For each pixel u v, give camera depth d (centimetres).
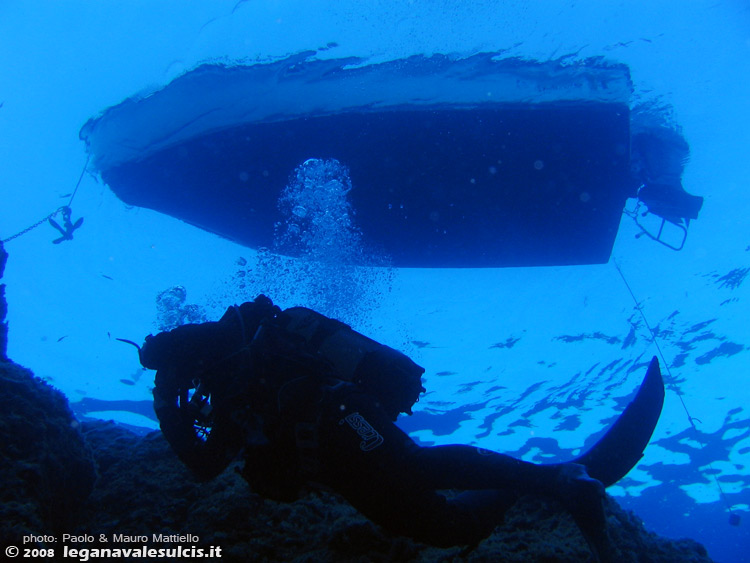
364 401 152
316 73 712
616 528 235
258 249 908
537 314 1026
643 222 950
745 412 1076
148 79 782
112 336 1026
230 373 168
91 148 845
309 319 181
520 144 700
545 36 687
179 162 782
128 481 269
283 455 154
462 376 1062
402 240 839
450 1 666
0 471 200
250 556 214
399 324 1029
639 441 197
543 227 820
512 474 154
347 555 213
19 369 254
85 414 1059
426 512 149
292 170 751
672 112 782
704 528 1314
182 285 1013
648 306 1013
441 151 708
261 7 718
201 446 179
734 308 989
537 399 1084
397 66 697
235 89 738
